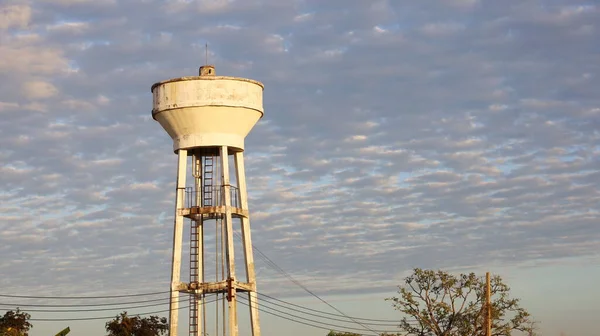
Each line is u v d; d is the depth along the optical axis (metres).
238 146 57.81
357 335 83.00
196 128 57.00
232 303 55.59
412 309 70.38
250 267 58.00
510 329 69.75
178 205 57.44
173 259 57.00
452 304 70.38
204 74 57.88
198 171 59.25
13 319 75.75
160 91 57.47
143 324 80.06
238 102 56.88
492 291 70.25
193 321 57.34
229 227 56.72
